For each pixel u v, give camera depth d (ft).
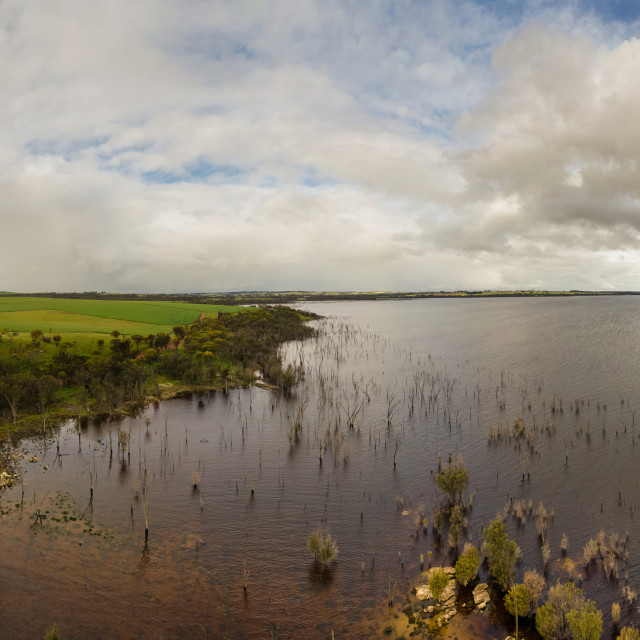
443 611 96.89
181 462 173.99
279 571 109.29
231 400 262.26
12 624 89.40
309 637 89.71
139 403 251.39
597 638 83.35
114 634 88.84
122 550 115.24
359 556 115.85
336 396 274.16
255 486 154.40
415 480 160.25
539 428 212.02
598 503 143.02
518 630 92.02
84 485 151.23
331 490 152.35
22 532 120.16
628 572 108.68
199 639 88.63
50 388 241.96
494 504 143.33
